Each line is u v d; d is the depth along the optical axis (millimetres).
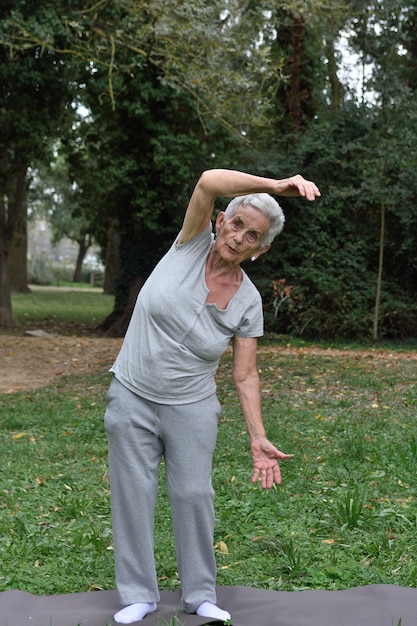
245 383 3512
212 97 13211
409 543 4504
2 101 16859
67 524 4980
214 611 3432
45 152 19812
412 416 8625
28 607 3648
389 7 15789
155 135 17109
